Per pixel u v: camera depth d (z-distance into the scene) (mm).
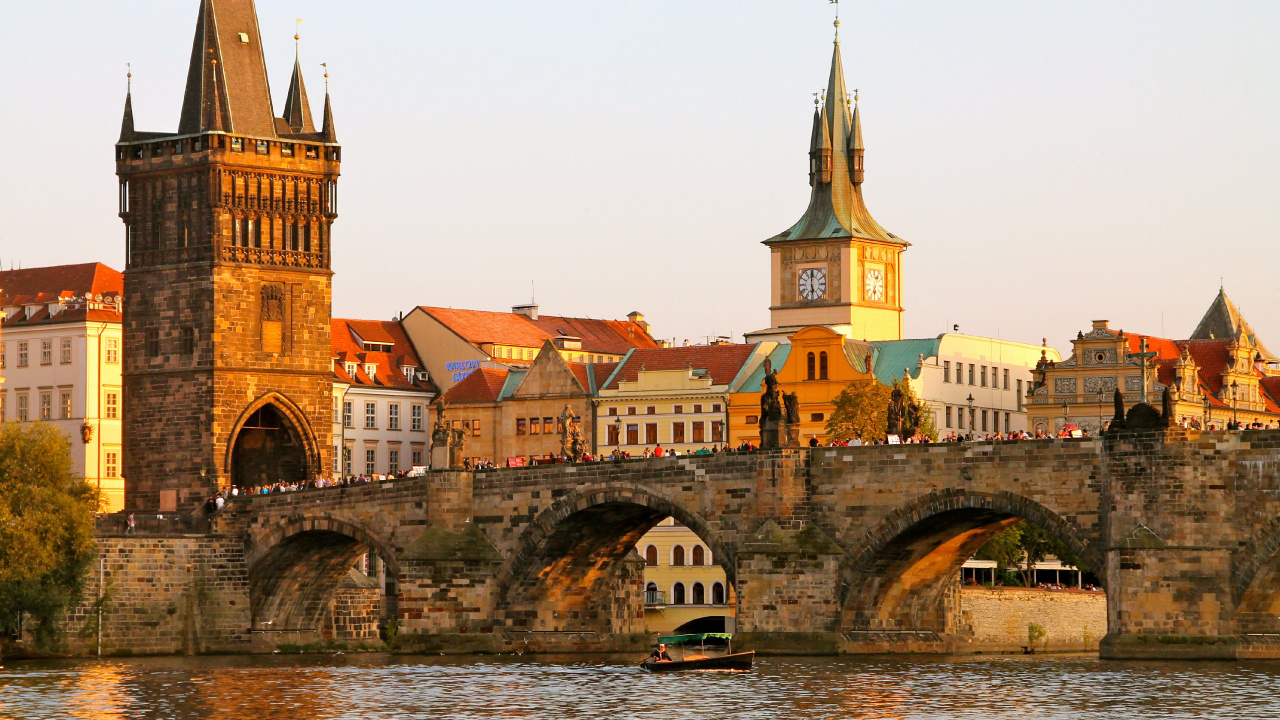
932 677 165625
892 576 186250
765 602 181875
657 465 189875
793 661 177625
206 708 153125
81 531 198750
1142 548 165750
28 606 196875
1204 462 164875
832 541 181500
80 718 148000
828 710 147125
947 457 176750
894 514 178750
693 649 199750
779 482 182375
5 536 193500
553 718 145500
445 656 196375
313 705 154375
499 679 170875
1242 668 161125
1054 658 189625
